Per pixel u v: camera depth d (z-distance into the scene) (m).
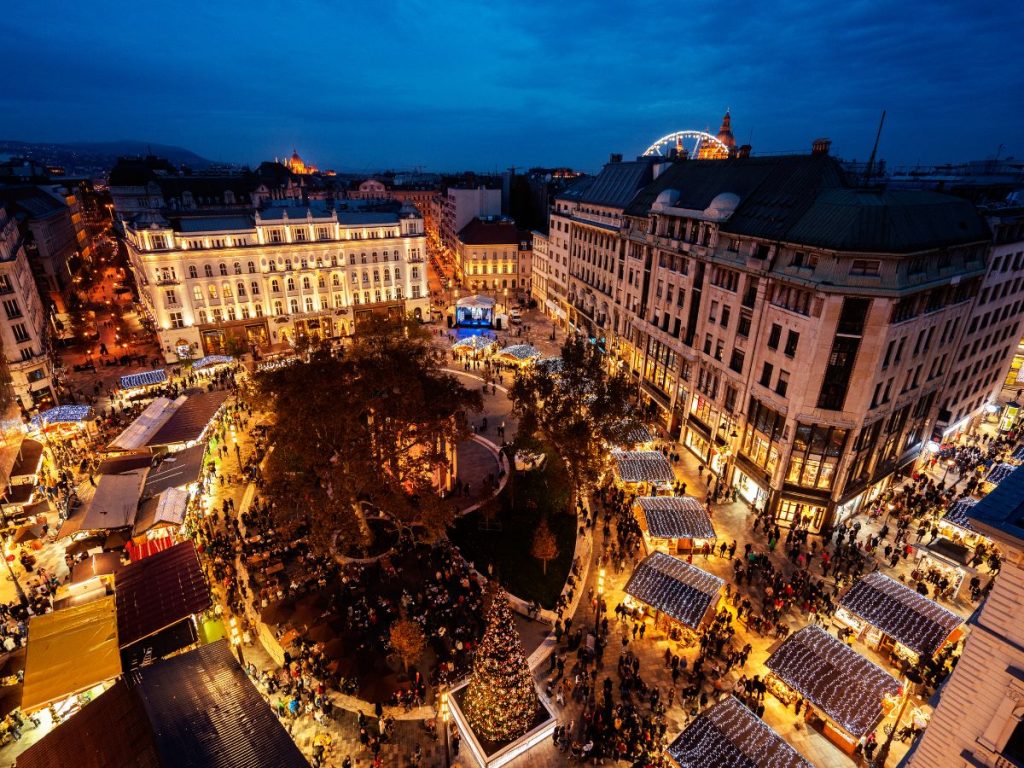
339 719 27.80
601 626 33.69
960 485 48.28
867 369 37.06
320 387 33.25
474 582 36.91
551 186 130.50
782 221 42.25
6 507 41.22
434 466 41.16
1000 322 52.59
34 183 119.94
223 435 56.12
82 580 33.91
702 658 30.28
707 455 52.28
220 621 33.62
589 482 42.03
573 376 43.06
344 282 87.12
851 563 37.84
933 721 17.33
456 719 26.92
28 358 60.69
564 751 26.30
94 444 53.66
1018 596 15.11
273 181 143.50
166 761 21.14
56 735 23.12
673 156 71.56
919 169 66.31
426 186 193.12
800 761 22.89
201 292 76.62
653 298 61.09
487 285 117.44
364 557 39.03
